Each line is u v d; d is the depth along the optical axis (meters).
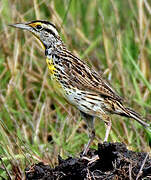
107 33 14.92
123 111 10.61
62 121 12.12
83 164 9.26
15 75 13.27
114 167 8.83
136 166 8.87
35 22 10.98
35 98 13.19
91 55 14.30
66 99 10.69
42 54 13.87
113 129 11.90
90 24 15.95
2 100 12.73
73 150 11.51
